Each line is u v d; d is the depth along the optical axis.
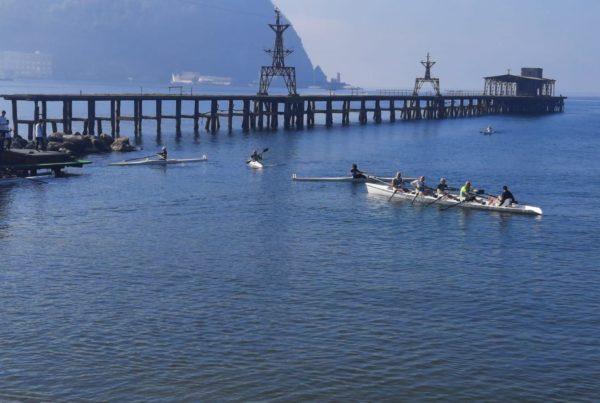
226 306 32.31
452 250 42.78
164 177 67.50
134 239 43.84
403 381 25.56
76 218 49.38
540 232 47.62
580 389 25.20
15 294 33.41
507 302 33.44
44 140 75.50
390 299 33.62
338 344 28.41
